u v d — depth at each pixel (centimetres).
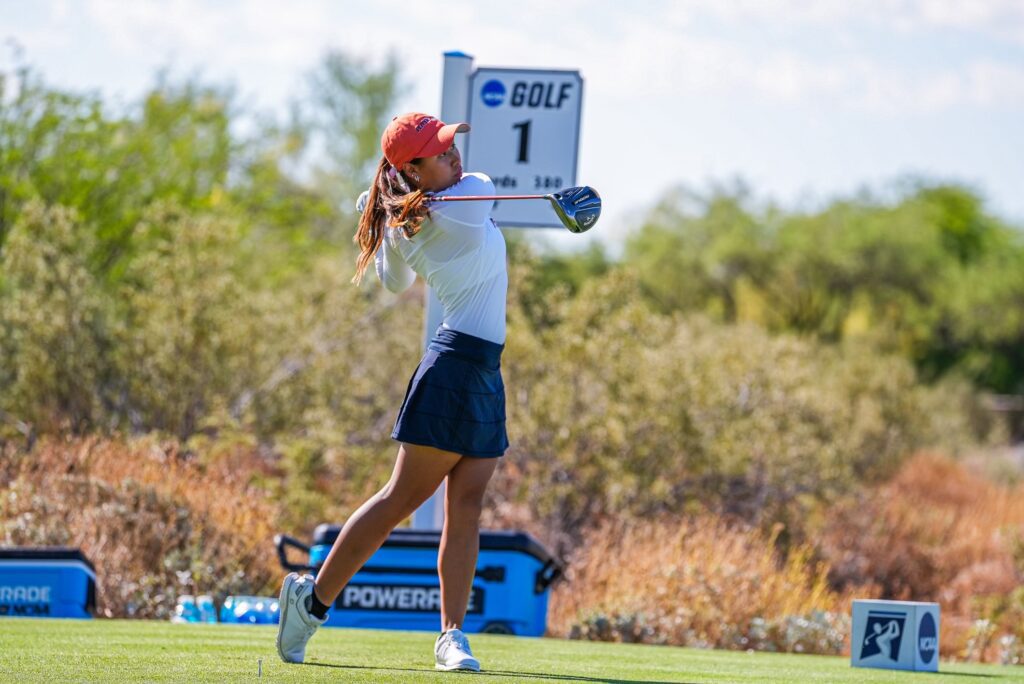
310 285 4481
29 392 3778
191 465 3312
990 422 9456
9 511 2853
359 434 4150
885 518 4553
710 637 2647
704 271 13025
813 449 4228
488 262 1294
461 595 1349
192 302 3847
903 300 13062
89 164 5169
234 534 2939
